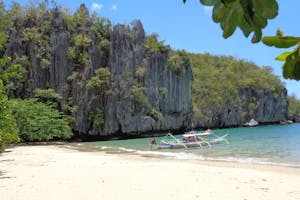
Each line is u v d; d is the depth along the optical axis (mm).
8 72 16203
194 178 14070
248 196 10891
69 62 54188
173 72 61188
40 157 23641
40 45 54125
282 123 101812
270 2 958
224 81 88438
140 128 55250
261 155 25172
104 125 52531
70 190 11391
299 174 15508
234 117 86188
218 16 1018
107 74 53094
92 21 58562
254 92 93250
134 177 14148
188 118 65062
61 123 46781
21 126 42375
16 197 10297
